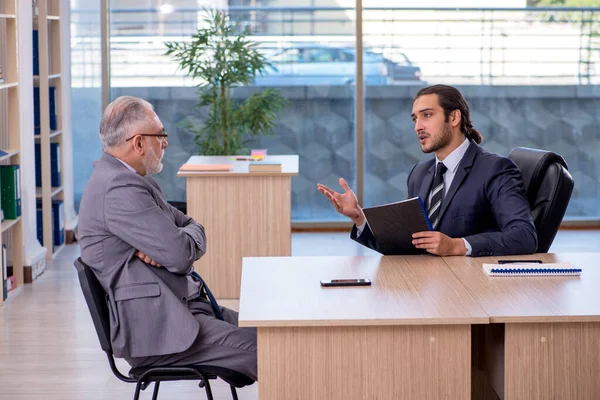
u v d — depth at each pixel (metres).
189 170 6.07
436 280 3.21
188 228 3.43
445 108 3.83
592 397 2.79
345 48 8.81
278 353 2.78
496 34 8.82
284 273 3.38
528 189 4.07
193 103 8.78
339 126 8.94
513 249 3.62
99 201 3.21
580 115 8.92
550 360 2.79
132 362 3.26
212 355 3.22
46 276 6.91
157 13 8.66
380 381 2.79
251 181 6.09
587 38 8.82
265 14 8.72
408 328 2.77
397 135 8.97
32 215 6.86
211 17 8.67
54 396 4.38
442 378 2.79
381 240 3.64
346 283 3.15
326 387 2.79
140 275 3.19
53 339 5.32
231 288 6.17
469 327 2.78
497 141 8.96
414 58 8.85
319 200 9.02
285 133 8.93
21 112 6.57
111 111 3.38
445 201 3.87
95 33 8.59
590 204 9.00
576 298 2.94
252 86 8.80
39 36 7.32
